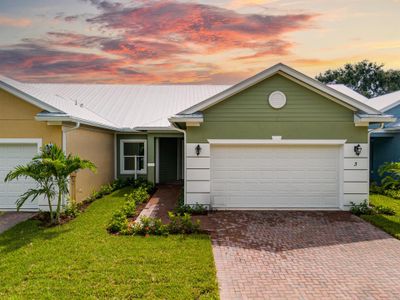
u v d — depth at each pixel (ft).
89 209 34.27
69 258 20.02
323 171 34.53
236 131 33.86
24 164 33.73
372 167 56.90
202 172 34.01
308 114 33.76
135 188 49.08
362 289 16.93
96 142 43.98
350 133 33.73
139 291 15.88
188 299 15.26
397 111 53.83
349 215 31.83
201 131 33.86
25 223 28.58
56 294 15.60
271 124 33.83
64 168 28.07
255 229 27.25
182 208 33.04
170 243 22.94
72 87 66.85
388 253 22.03
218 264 20.03
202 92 66.13
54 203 32.78
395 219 29.78
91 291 15.88
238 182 34.65
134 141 54.70
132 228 25.71
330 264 20.16
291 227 27.84
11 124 33.12
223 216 31.53
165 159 59.47
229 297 16.03
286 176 34.60
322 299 15.88
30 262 19.43
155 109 57.52
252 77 32.96
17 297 15.23
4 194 34.01
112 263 19.27
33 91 37.40
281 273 18.83
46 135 33.17
